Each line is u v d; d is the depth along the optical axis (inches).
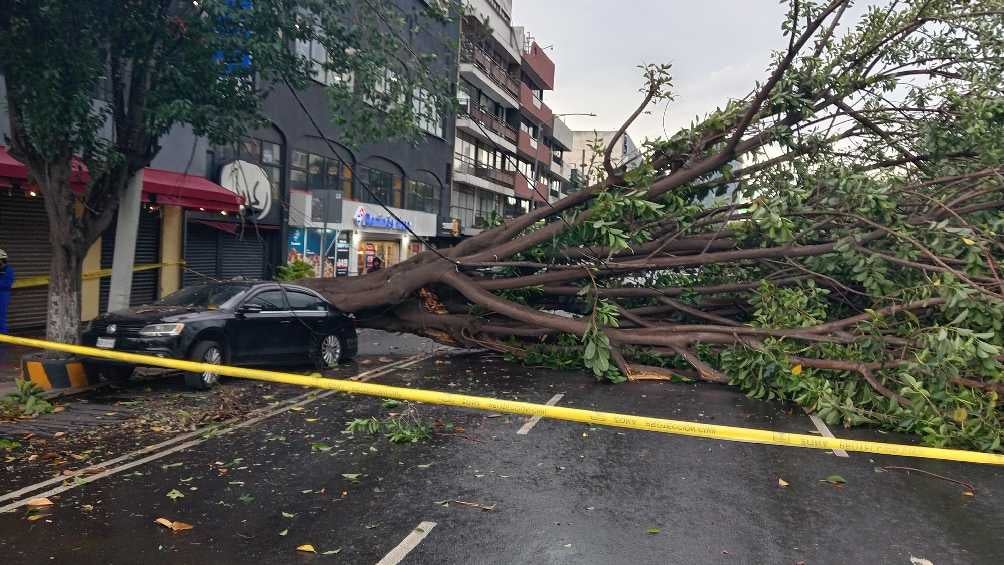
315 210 747.4
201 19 359.9
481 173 1759.4
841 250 397.4
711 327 438.0
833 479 255.1
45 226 592.4
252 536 191.9
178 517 204.1
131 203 419.2
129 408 342.3
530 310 473.1
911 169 456.1
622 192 463.8
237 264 882.8
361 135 427.5
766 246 459.5
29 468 246.4
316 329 478.6
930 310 381.1
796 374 380.2
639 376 462.9
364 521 204.8
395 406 362.3
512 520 208.7
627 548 190.2
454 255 516.1
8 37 322.7
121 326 379.2
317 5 383.6
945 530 209.6
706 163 434.9
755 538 199.3
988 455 165.2
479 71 1544.0
